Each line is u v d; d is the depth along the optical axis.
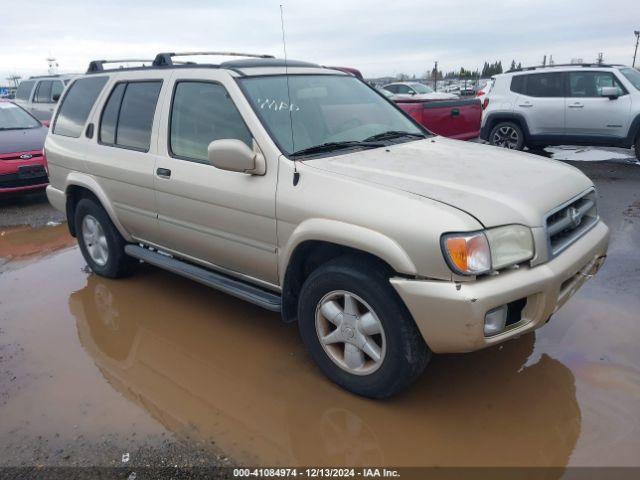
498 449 2.71
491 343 2.70
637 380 3.20
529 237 2.76
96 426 2.98
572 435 2.78
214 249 3.80
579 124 10.01
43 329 4.16
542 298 2.79
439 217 2.62
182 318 4.27
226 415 3.05
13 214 7.77
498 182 3.03
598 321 3.89
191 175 3.75
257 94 3.61
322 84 4.12
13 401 3.23
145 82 4.32
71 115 5.14
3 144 8.23
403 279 2.72
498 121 10.99
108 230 4.80
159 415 3.06
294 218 3.14
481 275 2.66
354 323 3.02
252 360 3.62
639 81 9.75
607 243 3.45
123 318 4.30
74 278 5.18
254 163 3.31
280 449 2.77
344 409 3.06
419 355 2.84
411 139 3.98
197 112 3.82
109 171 4.49
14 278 5.24
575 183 3.31
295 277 3.34
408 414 3.00
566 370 3.34
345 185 2.97
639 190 7.67
